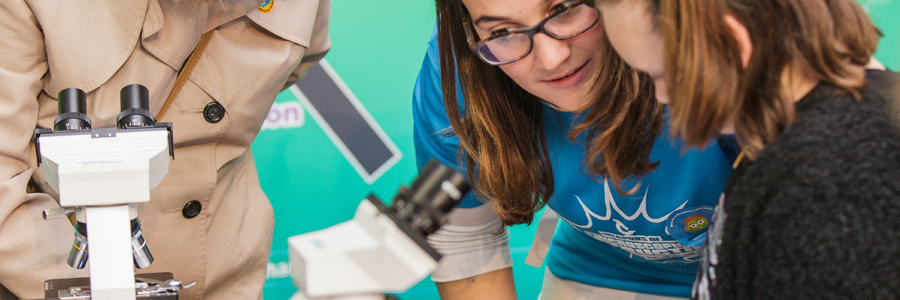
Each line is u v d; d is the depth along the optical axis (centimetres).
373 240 86
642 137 115
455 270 136
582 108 110
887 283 77
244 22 141
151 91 133
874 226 77
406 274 85
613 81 108
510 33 104
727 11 85
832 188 80
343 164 200
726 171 118
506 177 122
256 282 155
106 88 130
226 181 148
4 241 124
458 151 129
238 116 142
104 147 107
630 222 127
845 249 78
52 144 106
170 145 111
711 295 92
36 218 127
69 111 111
